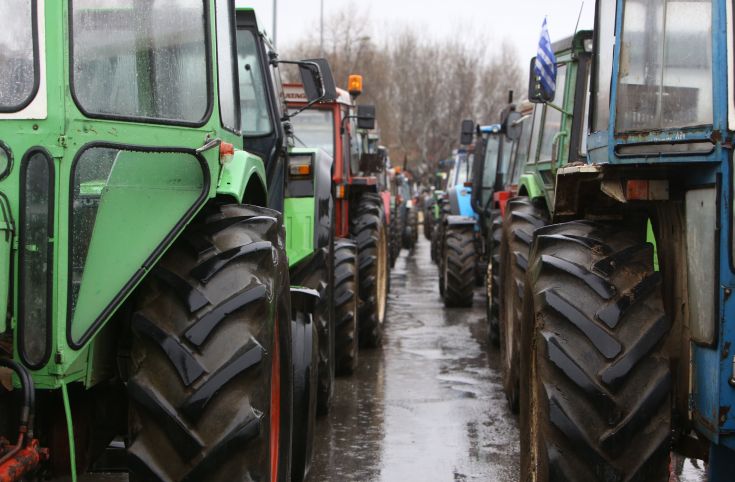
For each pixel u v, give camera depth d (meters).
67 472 4.32
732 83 4.16
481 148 18.52
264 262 4.46
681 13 4.46
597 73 5.56
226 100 5.26
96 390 4.62
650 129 4.59
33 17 3.86
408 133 56.16
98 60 4.07
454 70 56.34
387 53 55.72
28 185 3.82
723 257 4.19
